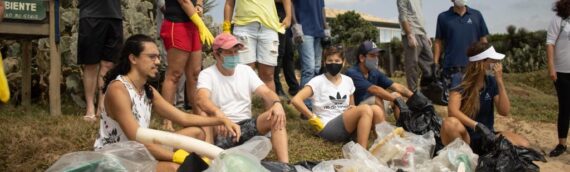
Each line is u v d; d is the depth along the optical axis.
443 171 4.32
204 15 8.82
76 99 6.89
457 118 4.97
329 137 5.42
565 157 5.90
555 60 5.86
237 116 4.75
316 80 5.73
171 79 5.35
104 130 3.69
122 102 3.52
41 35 5.99
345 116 5.20
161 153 3.46
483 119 5.21
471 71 5.02
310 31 6.80
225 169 3.10
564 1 5.70
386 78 6.24
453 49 7.38
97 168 3.11
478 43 5.06
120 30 5.95
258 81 4.86
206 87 4.66
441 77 7.45
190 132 3.94
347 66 8.13
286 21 6.32
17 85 7.21
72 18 7.31
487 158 4.45
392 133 4.70
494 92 5.18
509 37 22.11
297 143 5.31
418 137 4.82
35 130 5.07
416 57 7.66
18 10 5.78
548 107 10.41
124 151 3.24
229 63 4.65
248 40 6.02
